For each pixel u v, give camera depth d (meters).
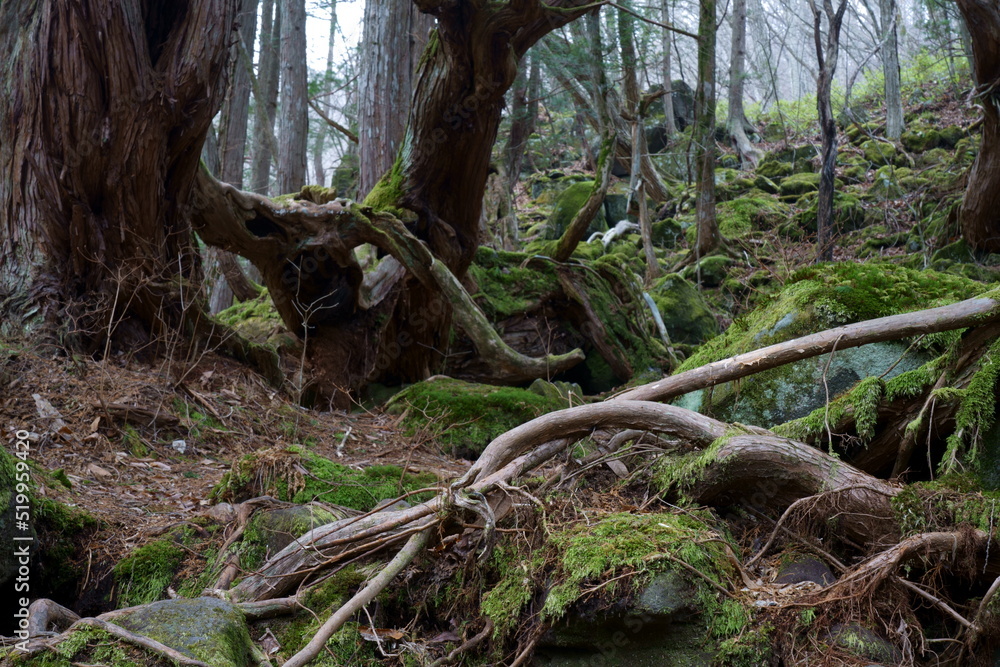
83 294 5.50
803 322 4.64
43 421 4.41
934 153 16.42
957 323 3.53
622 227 15.92
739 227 15.16
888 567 2.86
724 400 4.77
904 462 3.70
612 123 11.47
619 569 2.67
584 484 3.60
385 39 10.82
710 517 3.24
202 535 3.39
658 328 10.91
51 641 2.25
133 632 2.34
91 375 5.02
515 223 14.27
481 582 3.01
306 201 6.97
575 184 16.89
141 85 5.27
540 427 3.37
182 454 4.74
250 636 2.69
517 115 14.11
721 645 2.60
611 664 2.65
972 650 2.79
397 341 7.99
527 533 3.07
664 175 18.78
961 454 3.49
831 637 2.71
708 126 13.02
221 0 5.52
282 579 2.94
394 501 3.16
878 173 16.20
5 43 5.25
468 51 6.68
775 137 21.55
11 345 5.03
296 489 3.67
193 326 6.18
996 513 3.01
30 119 5.25
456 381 7.02
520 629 2.80
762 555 3.21
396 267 7.87
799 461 3.29
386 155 10.84
